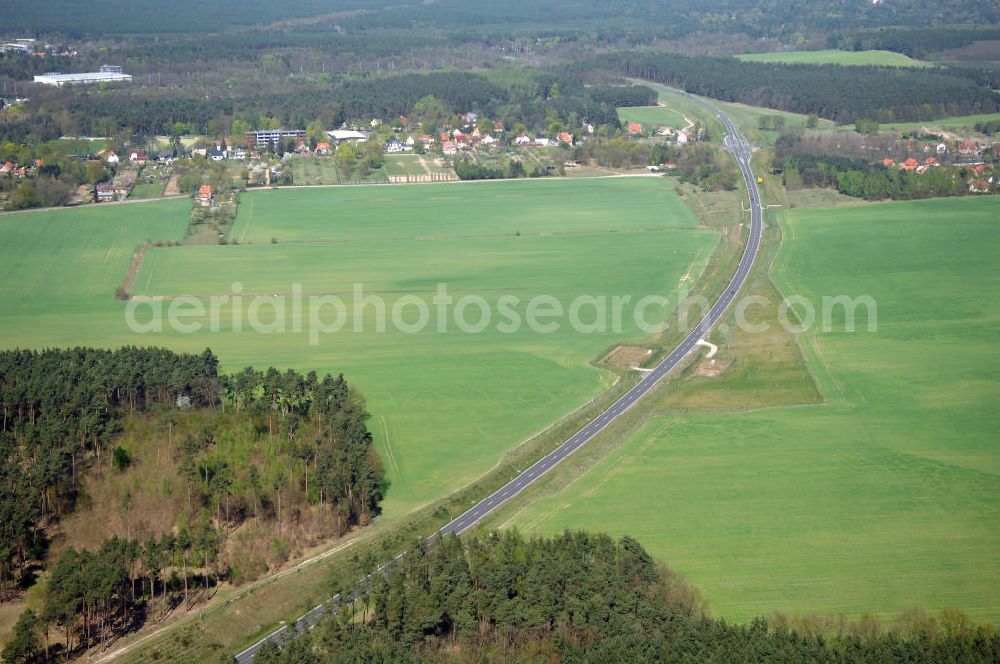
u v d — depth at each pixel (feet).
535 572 552.82
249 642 554.46
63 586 560.61
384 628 536.42
